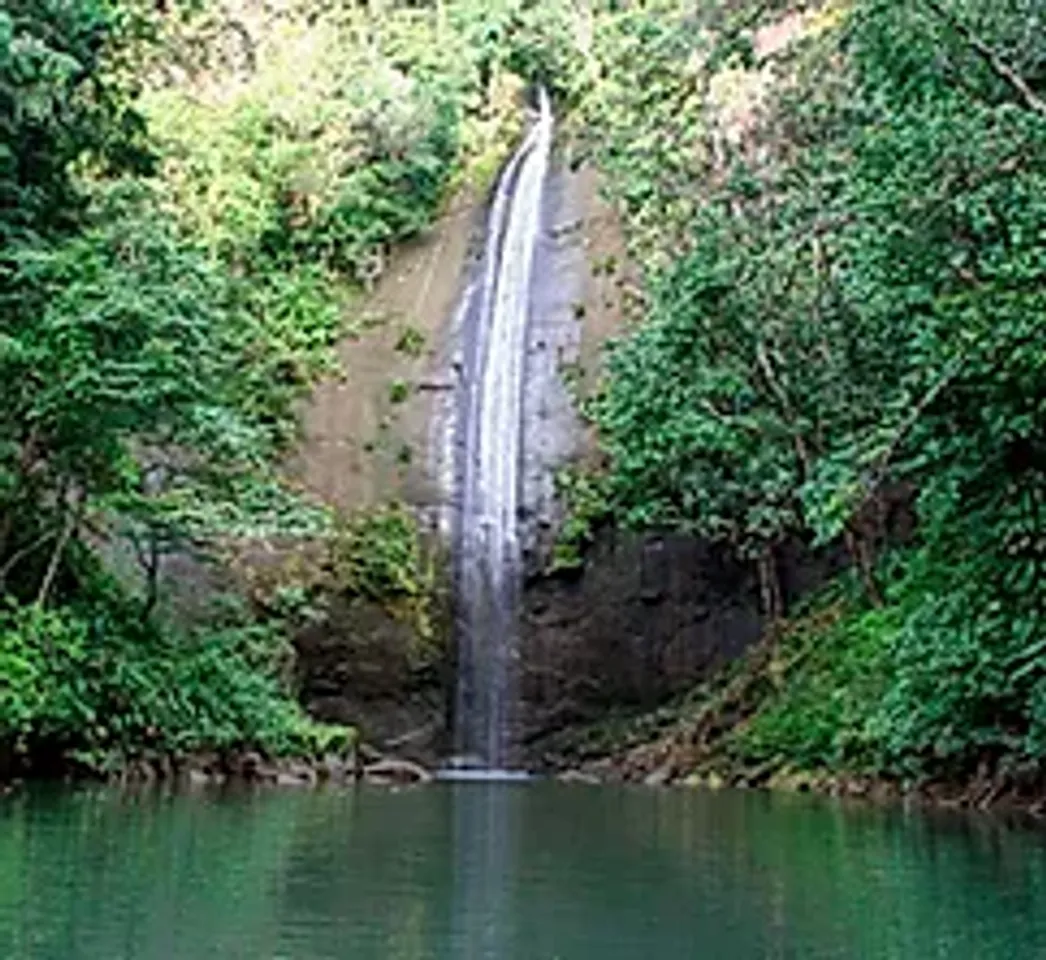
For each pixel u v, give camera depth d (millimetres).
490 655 22750
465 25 32812
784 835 8578
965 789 12070
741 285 15352
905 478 13266
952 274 9922
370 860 6793
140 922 4637
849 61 14023
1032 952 4223
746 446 16531
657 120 18859
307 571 21391
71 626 13469
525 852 7316
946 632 10836
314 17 31297
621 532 22625
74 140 15508
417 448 24766
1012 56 10430
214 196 26406
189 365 13617
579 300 27016
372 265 28031
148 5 26000
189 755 14688
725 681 20203
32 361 13000
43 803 10492
